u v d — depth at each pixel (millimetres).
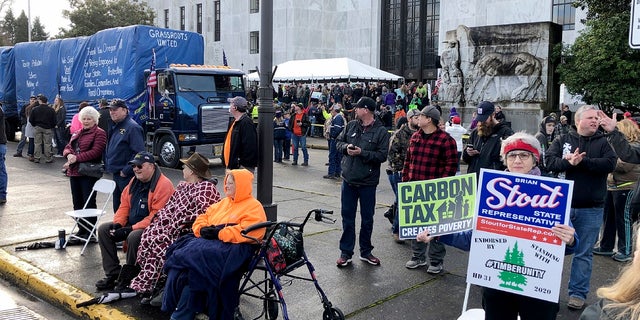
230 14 45906
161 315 5391
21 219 9250
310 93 28281
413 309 5520
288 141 17922
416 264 6738
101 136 7730
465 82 18719
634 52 14875
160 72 15445
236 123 7234
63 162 16703
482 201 3551
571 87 16078
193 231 5332
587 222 5438
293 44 40250
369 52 39500
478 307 5578
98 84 17203
